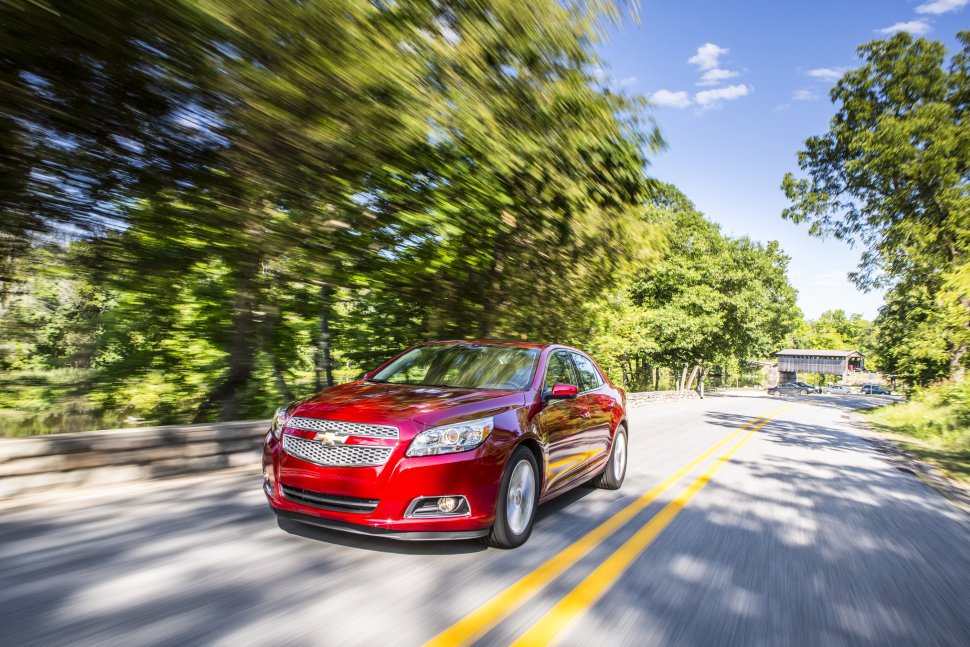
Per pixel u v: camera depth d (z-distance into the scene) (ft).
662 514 19.45
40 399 31.17
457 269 32.91
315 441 13.56
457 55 22.49
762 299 151.84
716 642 10.44
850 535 18.56
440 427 13.60
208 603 10.61
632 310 98.07
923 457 42.91
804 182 102.37
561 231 34.35
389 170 23.85
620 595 12.26
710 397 145.59
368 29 18.69
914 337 84.99
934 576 15.16
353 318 35.96
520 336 40.37
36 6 14.07
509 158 26.35
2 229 20.94
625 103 31.55
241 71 17.28
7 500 16.72
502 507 14.15
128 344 30.91
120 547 13.35
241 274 26.96
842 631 11.33
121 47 15.83
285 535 14.70
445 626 10.25
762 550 16.22
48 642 8.91
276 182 22.22
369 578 12.19
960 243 69.26
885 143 88.22
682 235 142.92
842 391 274.16
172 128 19.51
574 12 25.39
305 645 9.26
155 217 22.59
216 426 22.47
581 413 19.45
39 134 18.57
